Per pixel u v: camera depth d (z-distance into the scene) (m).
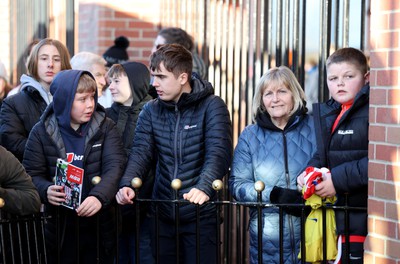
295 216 4.95
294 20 5.88
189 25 8.33
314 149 5.09
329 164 4.80
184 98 5.31
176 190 4.89
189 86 5.41
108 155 5.30
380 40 4.46
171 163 5.37
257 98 5.19
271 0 6.18
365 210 4.66
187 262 5.44
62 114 5.25
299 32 5.91
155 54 5.33
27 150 5.32
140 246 5.92
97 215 5.12
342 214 4.73
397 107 4.36
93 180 5.09
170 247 5.50
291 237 5.02
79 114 5.24
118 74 6.05
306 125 5.15
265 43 6.36
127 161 5.43
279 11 6.03
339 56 4.85
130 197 5.04
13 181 4.88
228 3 7.27
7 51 11.80
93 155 5.29
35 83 6.05
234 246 7.25
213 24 7.45
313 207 4.64
